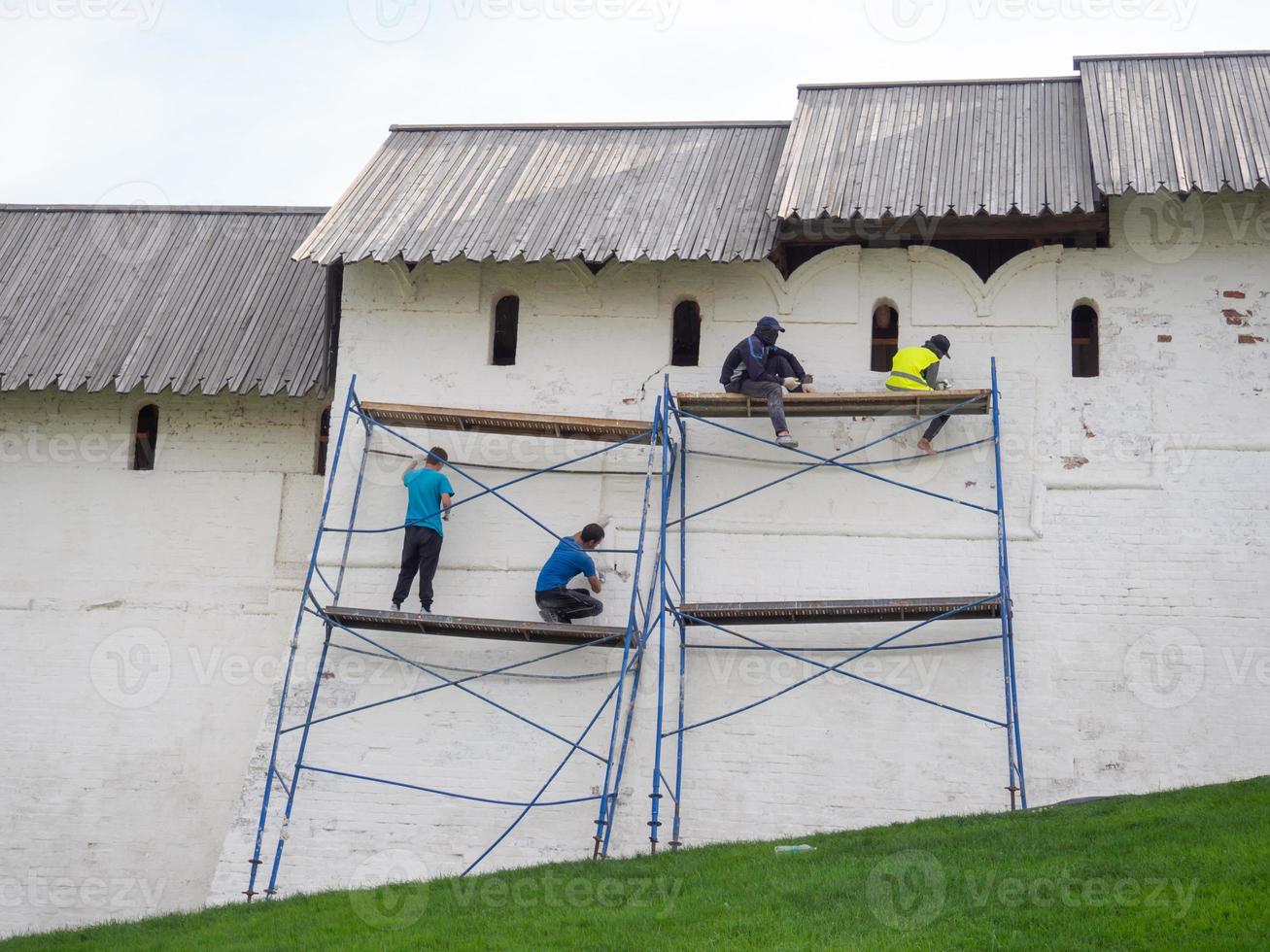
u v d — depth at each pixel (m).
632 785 15.45
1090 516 15.69
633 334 17.00
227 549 18.09
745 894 11.92
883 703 15.38
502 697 15.88
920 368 15.77
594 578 15.85
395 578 16.48
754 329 16.80
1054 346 16.23
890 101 17.77
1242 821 12.20
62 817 17.45
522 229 16.75
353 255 16.53
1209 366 15.97
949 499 15.90
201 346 18.12
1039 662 15.33
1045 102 17.33
